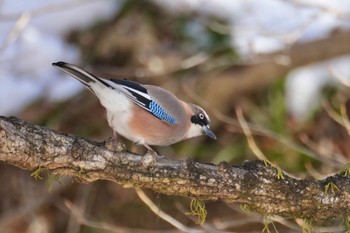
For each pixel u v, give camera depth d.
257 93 14.04
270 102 13.72
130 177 7.03
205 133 10.05
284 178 7.32
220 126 13.77
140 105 8.76
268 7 13.97
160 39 14.56
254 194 7.26
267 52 13.75
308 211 7.42
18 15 12.45
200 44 14.32
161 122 9.05
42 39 13.93
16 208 13.65
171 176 7.07
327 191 7.34
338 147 13.55
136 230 11.66
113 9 14.45
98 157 6.92
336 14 12.48
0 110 13.48
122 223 13.43
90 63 14.26
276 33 13.02
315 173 11.73
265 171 7.27
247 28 13.07
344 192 7.34
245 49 13.97
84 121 14.01
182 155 13.40
